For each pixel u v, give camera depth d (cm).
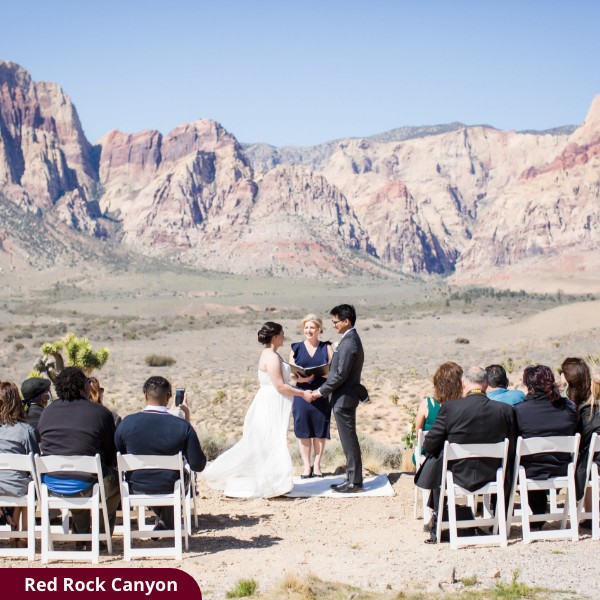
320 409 1276
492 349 7425
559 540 898
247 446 1188
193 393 4325
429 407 1030
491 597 691
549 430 913
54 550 919
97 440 887
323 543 925
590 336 7444
